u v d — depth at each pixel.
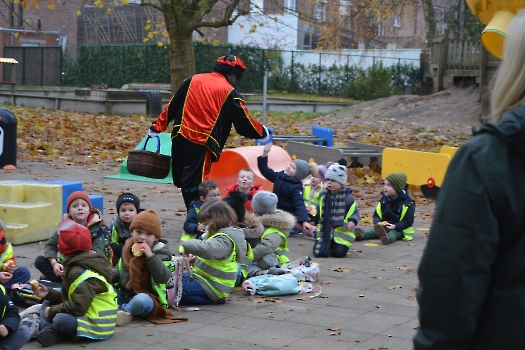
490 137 1.92
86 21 45.47
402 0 35.16
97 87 34.50
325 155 13.39
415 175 12.16
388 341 4.74
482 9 8.29
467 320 1.86
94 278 4.63
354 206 7.72
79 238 4.63
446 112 22.66
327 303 5.77
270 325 5.11
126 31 43.75
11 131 13.39
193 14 21.02
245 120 8.16
